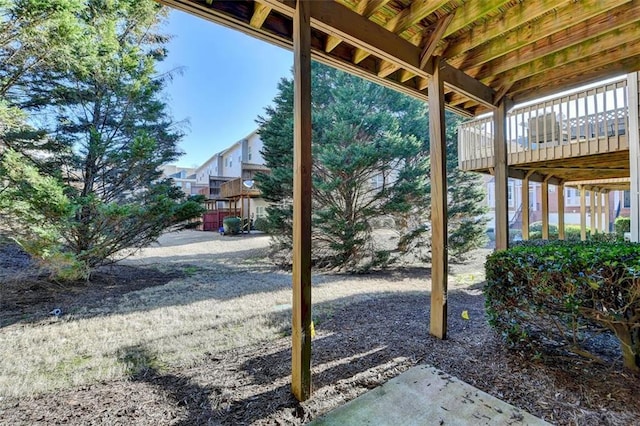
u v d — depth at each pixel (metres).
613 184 9.66
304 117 1.96
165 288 4.93
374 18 2.55
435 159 2.89
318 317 3.48
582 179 8.77
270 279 5.63
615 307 1.86
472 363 2.29
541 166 6.42
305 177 1.96
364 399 1.89
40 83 5.18
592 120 4.89
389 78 3.21
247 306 3.95
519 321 2.34
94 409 1.83
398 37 2.60
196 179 29.73
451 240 7.81
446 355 2.44
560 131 5.23
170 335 2.99
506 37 2.80
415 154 7.06
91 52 4.97
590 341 2.47
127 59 5.62
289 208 7.48
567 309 2.04
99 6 5.23
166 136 6.61
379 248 7.48
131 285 5.16
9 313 3.67
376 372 2.20
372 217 7.12
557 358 2.21
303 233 1.94
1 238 4.29
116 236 5.17
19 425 1.70
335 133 6.46
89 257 5.05
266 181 7.75
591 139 4.85
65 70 4.93
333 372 2.21
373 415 1.74
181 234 15.81
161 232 6.01
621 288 1.82
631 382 1.93
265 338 2.91
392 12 2.48
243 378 2.17
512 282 2.32
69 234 4.82
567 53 3.02
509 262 2.34
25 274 5.25
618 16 2.46
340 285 5.29
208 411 1.79
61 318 3.50
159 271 6.39
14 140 4.96
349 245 6.45
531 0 2.34
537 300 2.17
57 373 2.27
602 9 2.24
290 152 7.55
